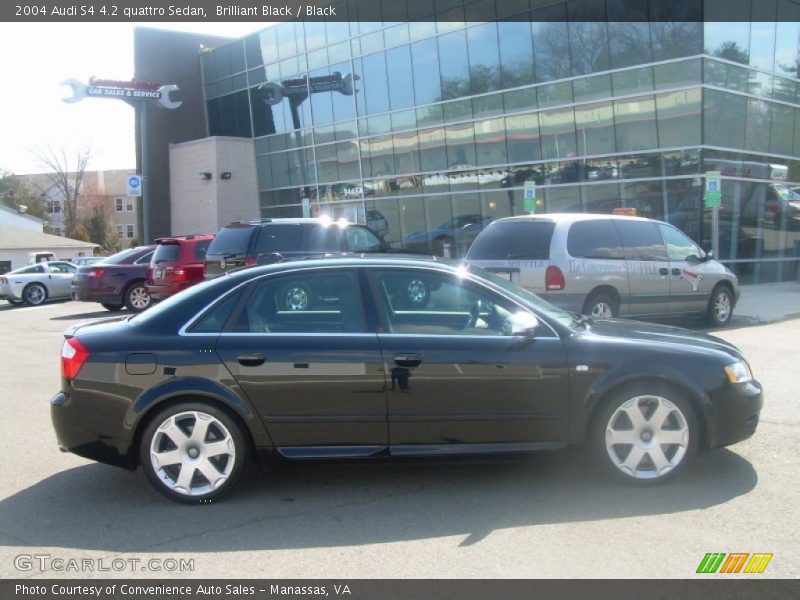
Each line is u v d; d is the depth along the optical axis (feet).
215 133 127.95
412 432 15.92
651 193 66.39
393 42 89.81
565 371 15.90
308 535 14.05
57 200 288.92
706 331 38.29
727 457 18.03
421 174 89.45
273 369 15.66
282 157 112.57
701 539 13.51
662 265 35.94
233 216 116.98
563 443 16.08
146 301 61.98
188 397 15.74
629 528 14.02
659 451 16.10
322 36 100.27
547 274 32.19
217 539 13.94
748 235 67.56
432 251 88.94
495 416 15.93
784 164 71.67
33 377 31.12
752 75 66.28
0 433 21.68
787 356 30.63
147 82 116.37
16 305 80.38
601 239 33.88
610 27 67.51
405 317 16.37
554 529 14.06
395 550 13.29
